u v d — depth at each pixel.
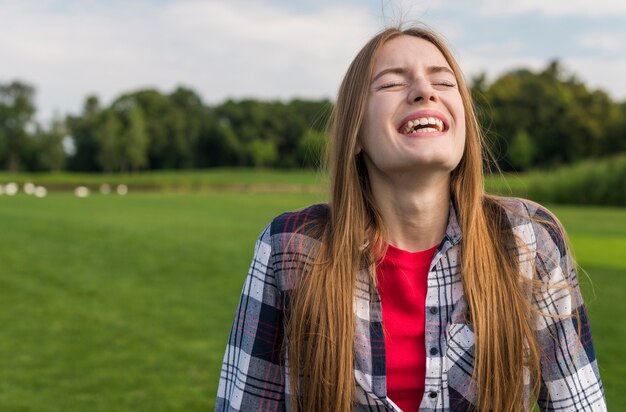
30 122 97.75
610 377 5.16
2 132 94.94
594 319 7.05
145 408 4.88
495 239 1.55
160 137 99.31
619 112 76.38
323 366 1.51
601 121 75.94
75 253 12.30
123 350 6.34
